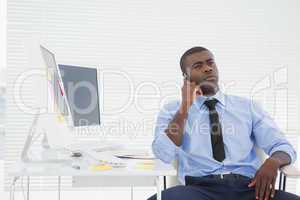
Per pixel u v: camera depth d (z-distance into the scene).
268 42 3.26
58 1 3.10
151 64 3.18
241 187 1.93
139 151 2.09
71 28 3.12
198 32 3.21
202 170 2.05
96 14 3.14
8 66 3.04
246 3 3.24
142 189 3.20
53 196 3.14
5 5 3.07
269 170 1.85
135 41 3.17
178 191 1.86
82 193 3.17
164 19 3.19
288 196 1.84
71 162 1.71
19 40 3.06
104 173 1.50
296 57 3.27
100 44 3.14
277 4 3.26
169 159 2.01
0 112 3.05
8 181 3.04
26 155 1.71
